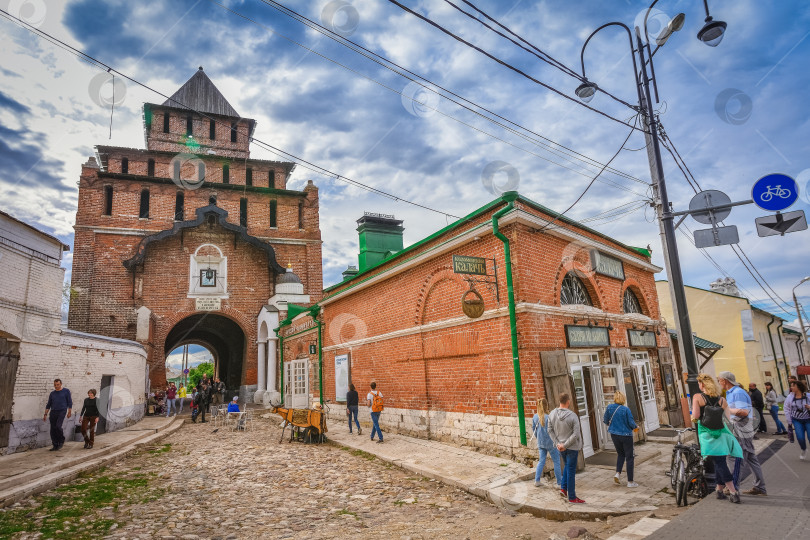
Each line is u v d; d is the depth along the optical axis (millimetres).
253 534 5395
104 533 5340
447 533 5383
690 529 4738
